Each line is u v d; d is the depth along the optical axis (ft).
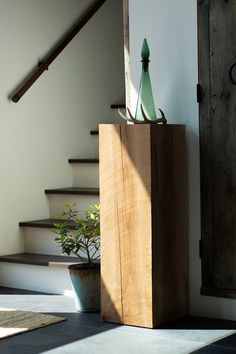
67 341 11.69
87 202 16.62
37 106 17.28
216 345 11.38
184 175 13.24
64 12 17.94
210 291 13.09
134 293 12.59
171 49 13.43
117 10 19.84
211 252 13.08
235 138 12.75
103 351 11.14
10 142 16.60
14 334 12.01
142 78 13.08
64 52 17.98
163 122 13.00
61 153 17.93
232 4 12.69
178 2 13.32
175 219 13.00
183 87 13.32
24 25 16.92
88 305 13.56
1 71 16.39
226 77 12.82
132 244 12.58
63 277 15.11
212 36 12.95
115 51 19.77
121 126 12.62
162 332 12.19
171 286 12.90
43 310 13.74
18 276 15.84
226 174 12.86
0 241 16.33
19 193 16.79
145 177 12.39
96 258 14.16
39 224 16.30
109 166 12.80
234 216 12.80
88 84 18.78
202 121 13.10
